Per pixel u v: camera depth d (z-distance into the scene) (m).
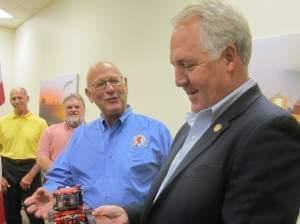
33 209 1.21
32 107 5.71
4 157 3.98
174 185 0.85
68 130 3.19
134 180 1.64
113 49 3.43
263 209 0.70
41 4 5.12
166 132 1.79
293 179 0.70
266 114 0.76
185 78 0.85
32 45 5.71
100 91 1.74
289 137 0.72
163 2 2.71
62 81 4.53
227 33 0.80
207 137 0.84
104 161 1.71
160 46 2.76
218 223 0.77
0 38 6.54
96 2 3.75
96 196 1.66
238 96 0.84
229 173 0.76
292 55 1.75
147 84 2.93
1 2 5.04
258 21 1.98
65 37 4.53
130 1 3.15
